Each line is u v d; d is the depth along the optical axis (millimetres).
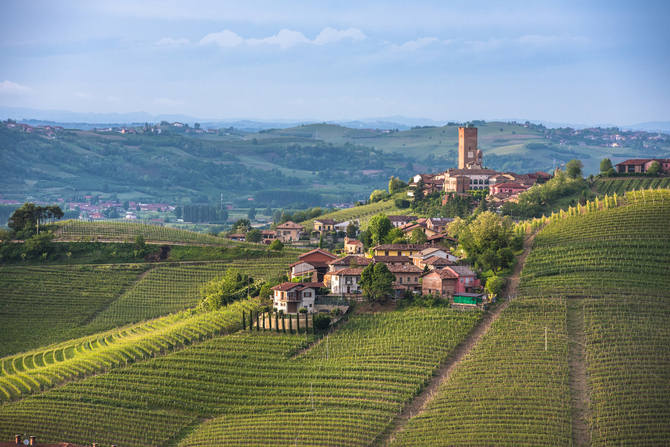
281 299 157500
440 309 150750
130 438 124188
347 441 114438
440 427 113812
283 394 130875
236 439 118312
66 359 165375
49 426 128875
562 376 122375
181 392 135875
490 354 132125
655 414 110625
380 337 144500
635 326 135250
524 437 109062
